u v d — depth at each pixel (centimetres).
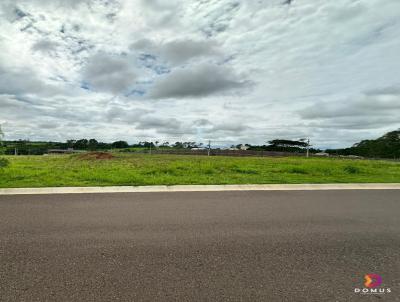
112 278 243
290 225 409
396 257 297
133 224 405
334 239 351
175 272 256
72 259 282
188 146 7300
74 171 1097
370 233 376
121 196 615
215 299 213
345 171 1204
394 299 216
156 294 219
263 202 566
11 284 231
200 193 661
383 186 797
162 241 337
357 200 594
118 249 310
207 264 274
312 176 1023
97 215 452
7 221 414
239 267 268
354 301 213
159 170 1131
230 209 503
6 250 304
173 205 531
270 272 259
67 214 457
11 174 943
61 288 226
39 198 585
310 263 280
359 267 272
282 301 212
